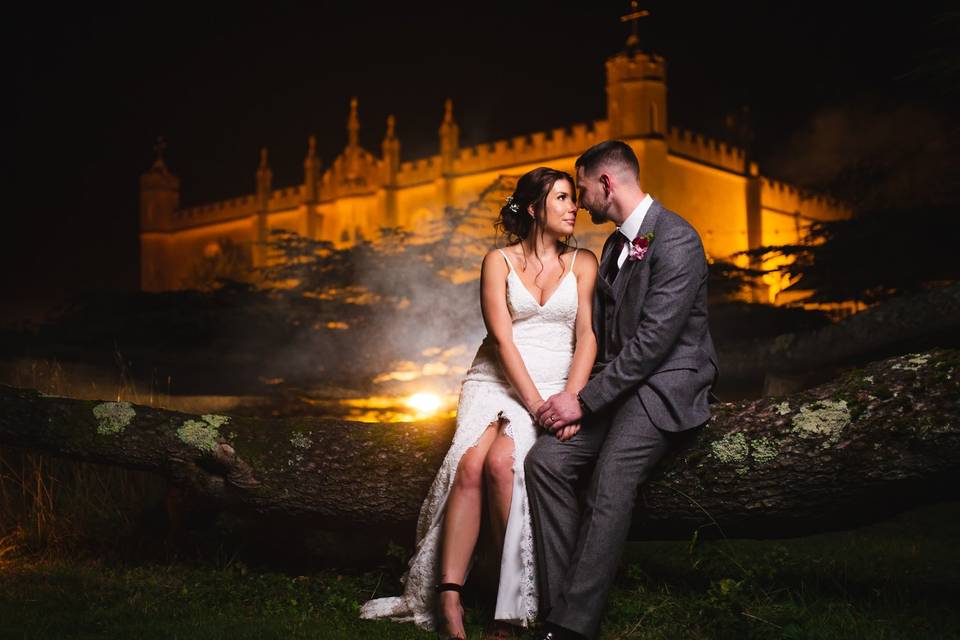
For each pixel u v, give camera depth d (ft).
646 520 11.89
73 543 15.84
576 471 11.54
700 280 11.48
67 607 12.32
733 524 11.56
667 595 12.56
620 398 11.59
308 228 124.36
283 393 40.73
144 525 16.38
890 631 10.64
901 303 22.03
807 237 35.29
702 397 11.51
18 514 16.78
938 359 10.87
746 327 41.70
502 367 12.46
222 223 135.74
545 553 11.16
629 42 95.71
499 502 11.48
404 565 13.70
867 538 16.24
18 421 13.52
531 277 12.67
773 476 11.09
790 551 15.10
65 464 17.97
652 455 11.22
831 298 35.19
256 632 11.14
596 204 12.15
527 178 12.80
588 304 12.58
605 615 11.75
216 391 40.75
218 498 13.48
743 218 104.12
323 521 13.39
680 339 11.63
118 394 23.06
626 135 93.56
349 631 11.44
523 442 11.68
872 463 10.68
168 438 13.37
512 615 11.19
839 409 10.93
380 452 12.95
